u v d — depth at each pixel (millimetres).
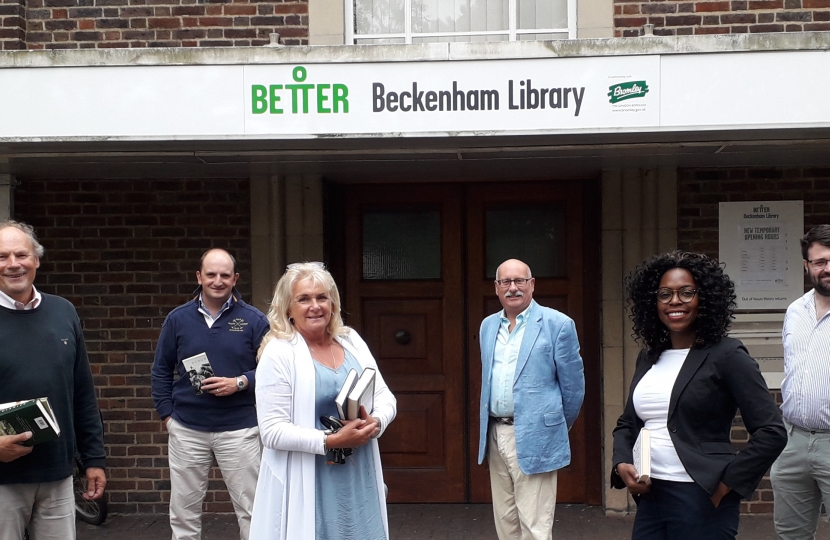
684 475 3131
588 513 6355
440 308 6719
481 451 4688
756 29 5930
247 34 6133
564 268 6629
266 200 6293
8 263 3531
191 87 4746
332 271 6707
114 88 4758
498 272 4688
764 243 6098
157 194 6352
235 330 4797
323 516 3266
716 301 3182
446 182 6664
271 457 3271
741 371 3090
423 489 6703
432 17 6336
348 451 3293
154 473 6359
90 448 3932
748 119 4566
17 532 3586
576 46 4637
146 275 6359
